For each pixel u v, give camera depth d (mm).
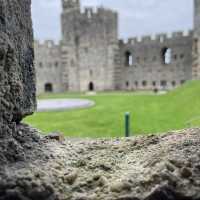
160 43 54812
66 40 57375
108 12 56188
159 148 3379
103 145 3896
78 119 18047
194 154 3039
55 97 39344
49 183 2701
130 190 2746
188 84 27062
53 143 3646
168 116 17938
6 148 2879
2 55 2791
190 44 52906
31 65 3393
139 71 56250
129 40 56719
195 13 47062
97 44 56281
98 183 2883
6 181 2611
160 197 2639
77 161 3285
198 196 2666
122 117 18047
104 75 56469
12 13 3014
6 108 2900
